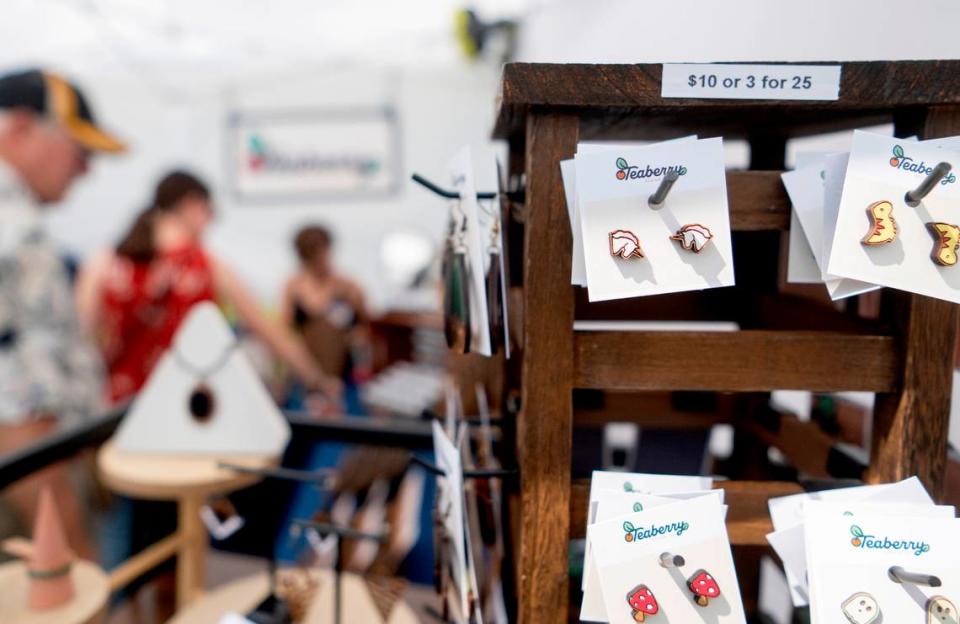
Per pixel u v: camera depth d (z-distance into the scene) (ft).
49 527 2.50
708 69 1.54
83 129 7.06
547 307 1.64
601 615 1.64
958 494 2.11
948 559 1.48
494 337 1.76
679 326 2.78
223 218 11.27
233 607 2.83
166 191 6.98
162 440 3.32
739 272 2.68
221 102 10.94
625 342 1.66
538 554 1.71
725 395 2.67
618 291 1.52
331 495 3.85
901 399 1.68
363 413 8.60
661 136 2.26
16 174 6.44
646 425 2.67
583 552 2.45
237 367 3.33
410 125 11.04
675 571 1.54
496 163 1.83
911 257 1.51
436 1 9.62
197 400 3.30
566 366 1.66
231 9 9.94
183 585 3.57
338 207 11.37
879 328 1.75
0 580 2.64
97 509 4.45
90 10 9.48
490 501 2.12
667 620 1.53
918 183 1.51
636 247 1.52
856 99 1.55
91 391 6.68
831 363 1.68
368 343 9.68
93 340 6.84
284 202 11.32
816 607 1.46
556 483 1.69
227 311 8.74
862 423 2.29
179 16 9.90
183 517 3.59
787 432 2.31
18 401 6.03
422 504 4.77
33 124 6.57
